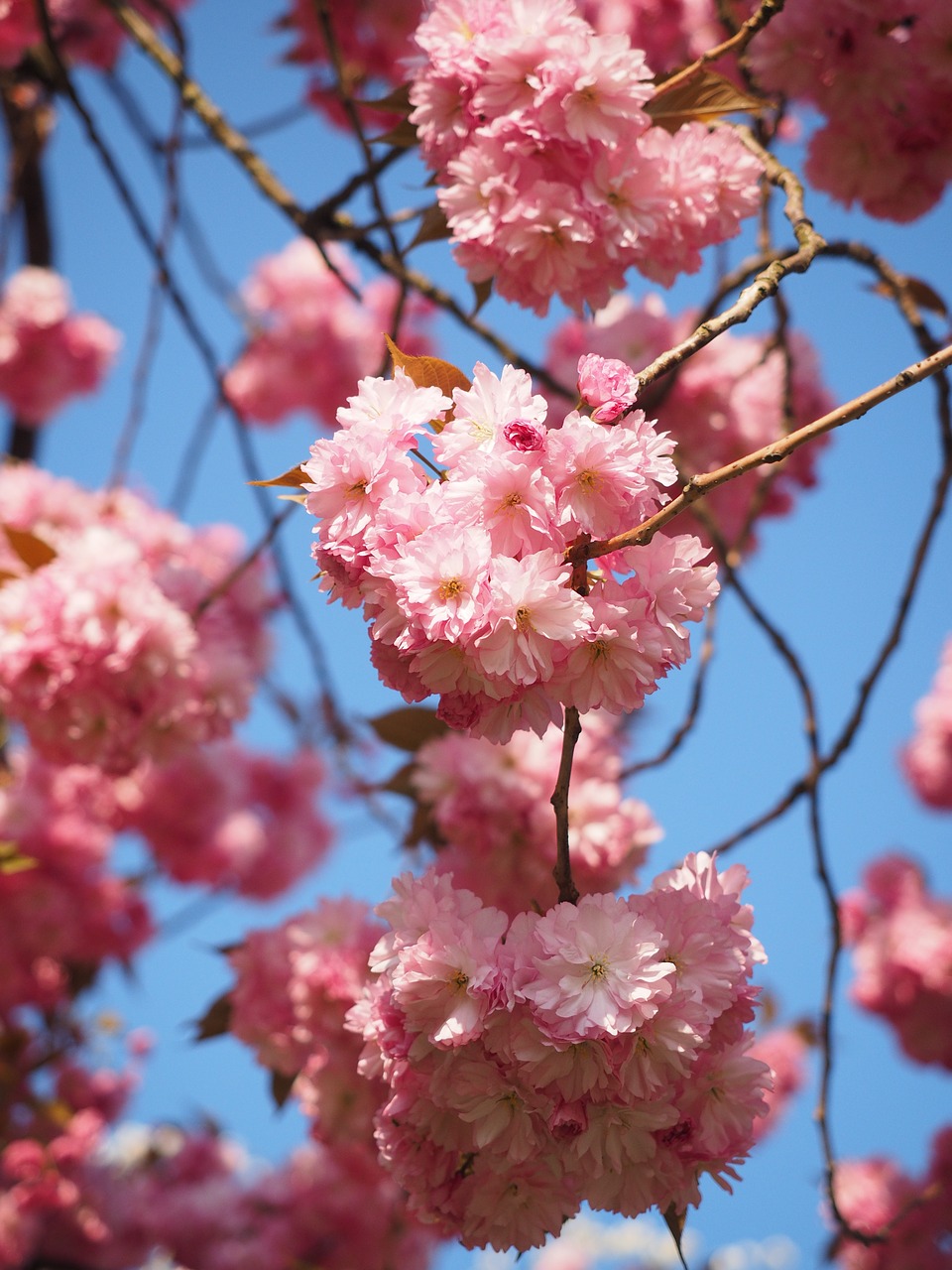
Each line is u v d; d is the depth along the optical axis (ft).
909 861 10.03
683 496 3.62
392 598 3.67
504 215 4.19
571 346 7.43
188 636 5.15
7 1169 8.62
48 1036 8.70
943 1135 8.82
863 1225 8.42
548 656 3.64
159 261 6.26
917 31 4.62
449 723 3.73
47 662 5.04
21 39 6.97
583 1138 3.72
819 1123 4.77
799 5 4.64
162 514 7.36
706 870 3.91
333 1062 4.84
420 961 3.76
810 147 4.84
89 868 8.16
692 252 4.39
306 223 5.55
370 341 9.58
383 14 6.93
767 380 7.19
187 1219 9.16
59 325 9.28
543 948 3.74
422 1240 8.39
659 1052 3.70
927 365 3.62
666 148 4.31
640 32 6.13
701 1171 3.82
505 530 3.67
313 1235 8.45
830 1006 4.79
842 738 4.85
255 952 5.06
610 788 4.99
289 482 3.77
